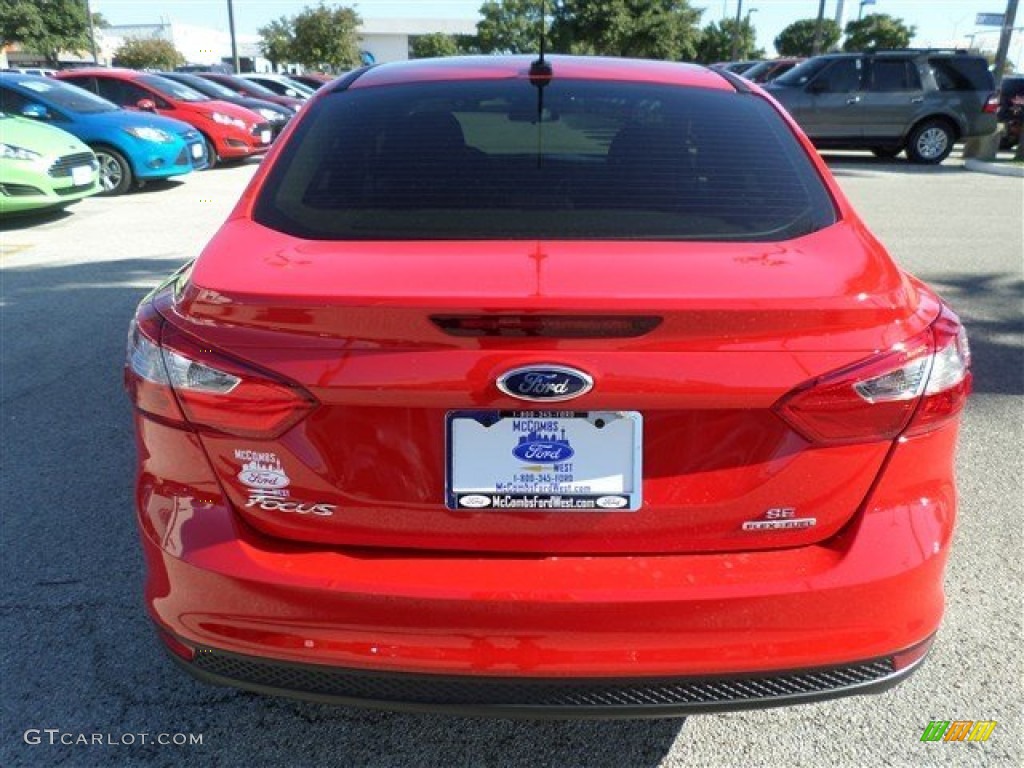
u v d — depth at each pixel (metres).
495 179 2.20
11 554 3.07
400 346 1.69
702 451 1.75
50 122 11.27
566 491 1.75
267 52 48.16
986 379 4.81
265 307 1.73
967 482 3.64
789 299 1.70
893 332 1.76
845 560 1.78
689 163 2.27
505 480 1.75
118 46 61.19
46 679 2.49
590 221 2.06
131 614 2.76
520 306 1.64
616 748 2.28
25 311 6.04
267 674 1.84
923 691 2.46
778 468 1.76
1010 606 2.81
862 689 1.83
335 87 2.70
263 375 1.74
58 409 4.35
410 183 2.19
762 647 1.76
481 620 1.74
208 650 1.85
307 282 1.78
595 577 1.75
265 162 2.35
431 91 2.58
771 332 1.70
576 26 37.50
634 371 1.67
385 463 1.76
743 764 2.22
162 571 1.89
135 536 3.20
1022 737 2.29
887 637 1.80
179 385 1.81
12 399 4.47
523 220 2.06
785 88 16.08
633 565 1.78
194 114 14.14
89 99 11.82
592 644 1.74
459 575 1.76
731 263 1.87
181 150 12.03
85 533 3.21
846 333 1.73
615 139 2.34
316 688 1.83
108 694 2.44
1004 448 3.96
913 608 1.82
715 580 1.75
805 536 1.81
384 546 1.82
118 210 10.31
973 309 6.14
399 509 1.79
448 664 1.75
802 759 2.23
